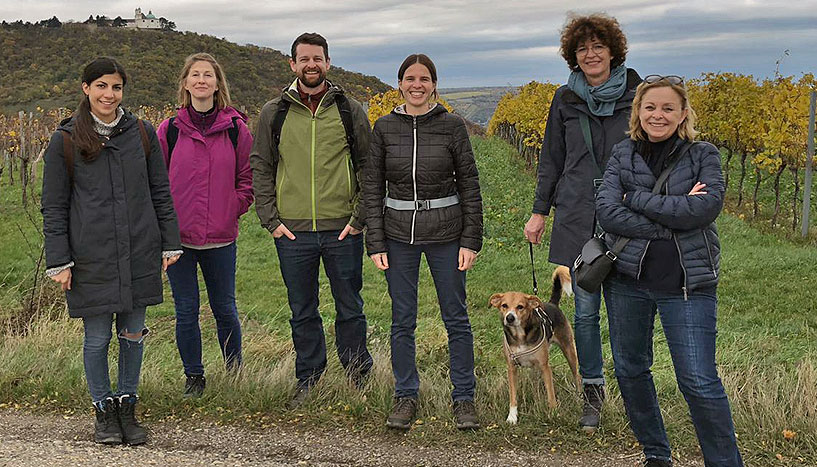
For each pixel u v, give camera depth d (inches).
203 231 188.9
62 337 252.5
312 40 177.2
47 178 154.5
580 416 171.9
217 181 189.8
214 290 198.5
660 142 132.0
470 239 172.4
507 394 188.4
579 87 166.1
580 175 167.6
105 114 157.9
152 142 166.6
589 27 161.3
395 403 176.7
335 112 181.3
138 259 161.8
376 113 710.5
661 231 127.2
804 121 601.9
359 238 191.0
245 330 308.7
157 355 243.4
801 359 240.4
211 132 188.9
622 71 163.6
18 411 185.0
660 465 143.6
